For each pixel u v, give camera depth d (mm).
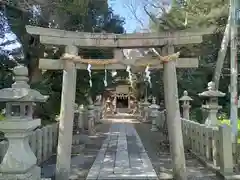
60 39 5328
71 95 5297
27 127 3889
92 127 13172
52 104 10031
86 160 7234
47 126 7500
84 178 5566
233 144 5793
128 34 5457
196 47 11219
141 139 11219
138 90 28422
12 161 3861
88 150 8672
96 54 10266
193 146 7934
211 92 7820
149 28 13656
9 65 9234
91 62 5363
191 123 8109
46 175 5750
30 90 4023
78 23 10078
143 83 23391
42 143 6969
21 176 3850
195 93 15922
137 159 7195
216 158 5879
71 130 5273
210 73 16125
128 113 34156
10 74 8938
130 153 8062
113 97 35125
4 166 3855
